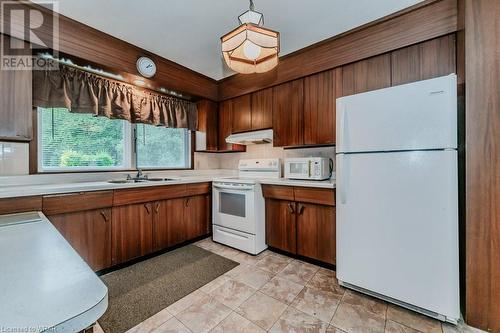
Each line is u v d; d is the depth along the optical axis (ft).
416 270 5.26
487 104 4.77
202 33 7.47
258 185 8.96
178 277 7.02
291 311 5.43
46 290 1.69
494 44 4.70
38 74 6.83
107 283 6.67
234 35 5.38
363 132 5.95
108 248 7.27
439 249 5.00
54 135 7.78
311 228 7.91
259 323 5.04
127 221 7.74
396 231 5.50
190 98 11.35
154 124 9.98
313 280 6.84
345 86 7.87
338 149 6.40
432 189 5.08
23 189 5.97
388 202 5.61
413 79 6.64
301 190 8.02
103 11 6.33
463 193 5.38
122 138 9.59
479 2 4.83
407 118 5.36
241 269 7.55
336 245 6.76
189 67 10.10
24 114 6.09
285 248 8.61
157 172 10.51
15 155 6.89
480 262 4.83
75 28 6.82
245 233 9.00
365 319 5.15
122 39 7.79
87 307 1.53
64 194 6.35
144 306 5.62
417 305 5.26
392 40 6.88
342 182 6.26
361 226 6.01
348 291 6.25
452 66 6.09
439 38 6.27
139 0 5.91
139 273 7.27
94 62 7.27
